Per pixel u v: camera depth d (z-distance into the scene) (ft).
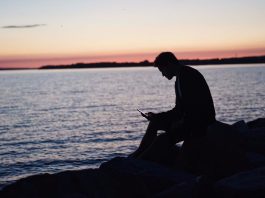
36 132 188.24
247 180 12.82
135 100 390.83
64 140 162.50
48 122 228.63
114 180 14.37
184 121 15.90
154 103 349.20
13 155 134.51
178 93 16.03
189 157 16.10
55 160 125.18
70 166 116.37
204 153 15.79
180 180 14.35
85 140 160.97
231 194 12.29
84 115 264.11
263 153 19.63
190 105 15.55
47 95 520.42
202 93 15.60
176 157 17.60
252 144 19.95
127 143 151.43
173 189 12.91
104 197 13.35
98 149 141.18
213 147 15.71
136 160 15.78
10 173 109.40
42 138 169.37
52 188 13.23
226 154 15.61
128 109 301.02
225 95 390.21
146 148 18.11
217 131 15.79
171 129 16.75
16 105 360.69
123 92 553.64
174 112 17.74
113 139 161.27
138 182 14.23
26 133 185.68
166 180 14.32
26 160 126.00
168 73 16.25
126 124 210.38
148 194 13.99
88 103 370.94
